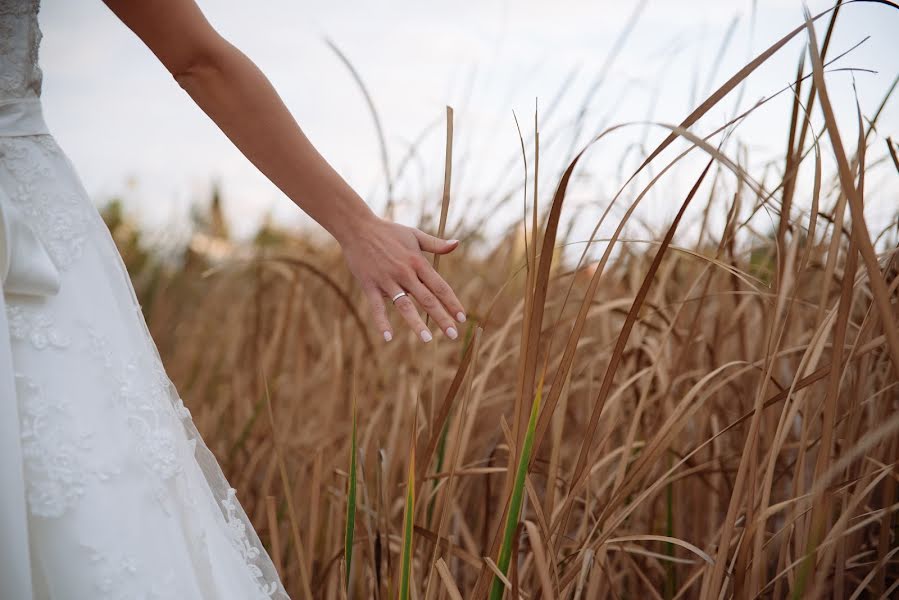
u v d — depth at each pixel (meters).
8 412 0.74
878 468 1.06
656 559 1.36
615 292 1.74
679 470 1.39
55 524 0.77
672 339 1.45
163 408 0.88
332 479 1.65
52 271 0.82
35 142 0.89
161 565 0.79
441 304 1.04
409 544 0.95
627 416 1.55
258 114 0.97
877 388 1.21
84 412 0.81
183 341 2.79
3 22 0.88
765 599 1.30
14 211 0.80
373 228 1.04
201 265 3.21
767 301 1.15
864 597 1.25
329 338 2.19
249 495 1.84
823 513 0.94
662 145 0.87
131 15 0.91
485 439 1.66
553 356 1.77
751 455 0.92
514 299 1.95
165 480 0.83
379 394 1.78
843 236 1.36
